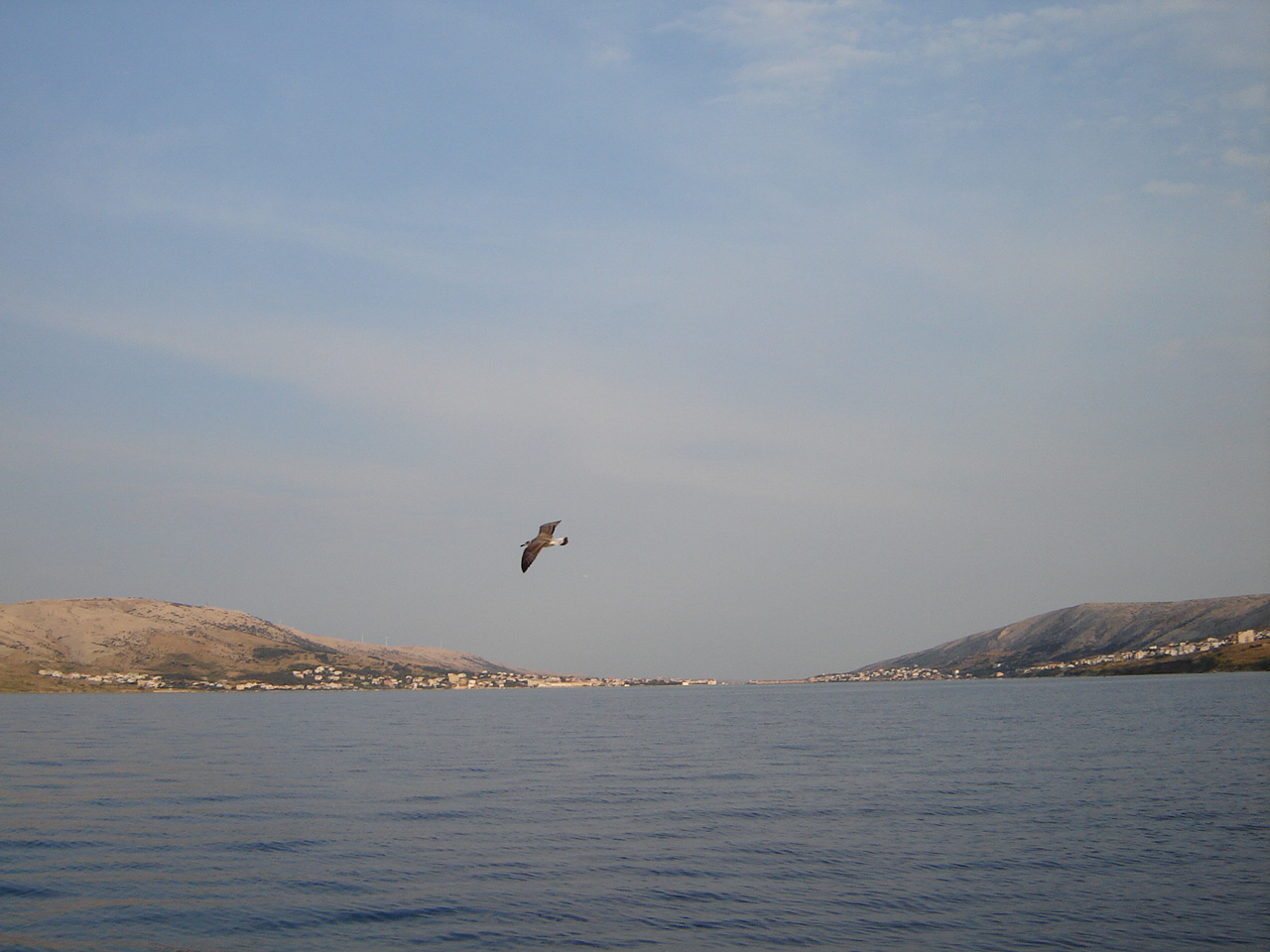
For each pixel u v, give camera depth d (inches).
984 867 1222.3
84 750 2834.6
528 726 4416.8
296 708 6643.7
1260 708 4480.8
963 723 4148.6
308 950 932.6
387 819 1565.0
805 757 2647.6
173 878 1176.8
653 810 1664.6
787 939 959.6
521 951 928.3
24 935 970.7
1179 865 1216.2
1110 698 6323.8
